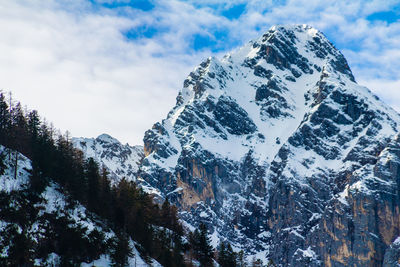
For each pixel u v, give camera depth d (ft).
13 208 491.31
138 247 572.51
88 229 532.32
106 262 504.02
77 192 589.32
